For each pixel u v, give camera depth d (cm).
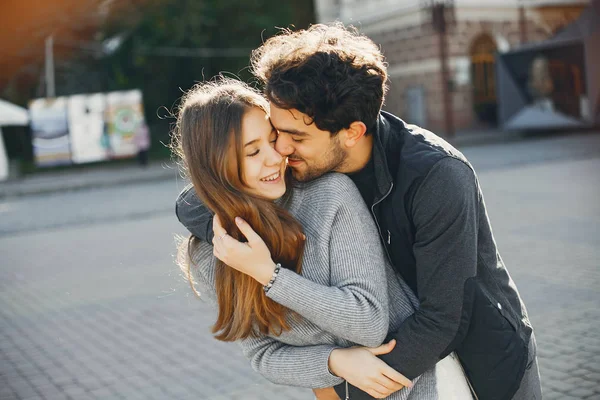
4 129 2605
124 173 2027
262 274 152
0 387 420
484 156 1658
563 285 527
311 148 155
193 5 2461
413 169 154
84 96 2109
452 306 152
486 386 160
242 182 157
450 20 2294
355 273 155
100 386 413
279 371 165
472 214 153
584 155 1477
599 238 668
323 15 2622
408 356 155
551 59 1922
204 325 517
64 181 1891
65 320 560
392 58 2466
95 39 2369
